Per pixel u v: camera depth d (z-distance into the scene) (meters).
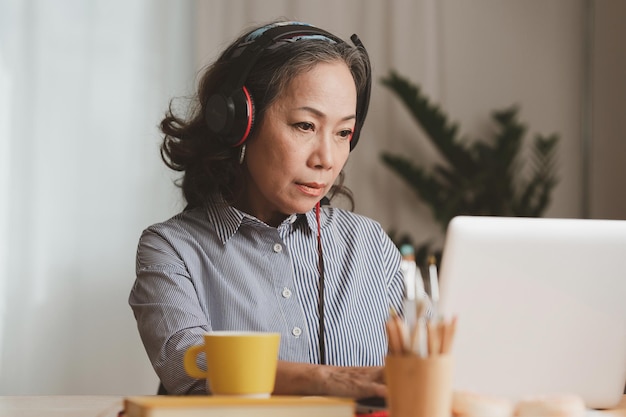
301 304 1.56
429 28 4.15
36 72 3.68
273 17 3.92
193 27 3.87
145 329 1.44
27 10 3.68
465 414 0.99
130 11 3.80
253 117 1.50
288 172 1.50
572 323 1.14
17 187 3.63
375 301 1.67
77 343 3.66
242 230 1.57
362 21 4.09
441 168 4.05
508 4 4.23
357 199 4.12
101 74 3.76
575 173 4.21
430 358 0.84
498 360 1.13
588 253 1.12
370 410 1.08
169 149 1.69
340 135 1.54
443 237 4.00
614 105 4.21
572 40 4.25
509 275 1.11
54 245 3.66
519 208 4.00
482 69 4.21
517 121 4.21
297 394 1.15
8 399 1.35
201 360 1.29
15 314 3.60
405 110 4.16
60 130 3.70
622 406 1.28
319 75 1.49
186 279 1.51
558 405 1.01
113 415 1.14
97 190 3.72
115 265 3.72
